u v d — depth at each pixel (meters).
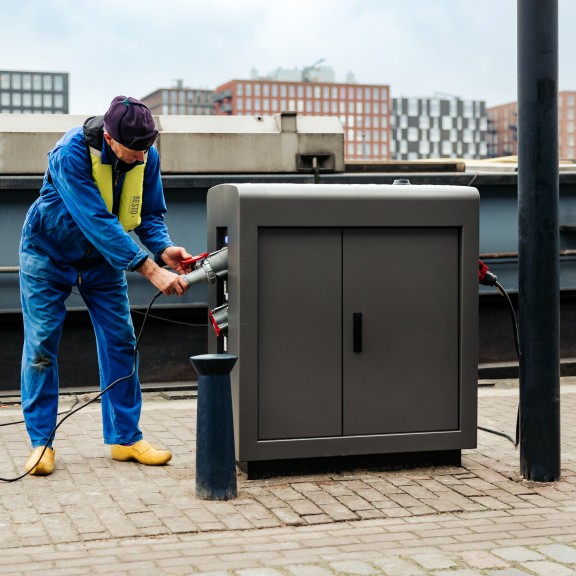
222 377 4.93
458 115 189.88
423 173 9.31
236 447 5.35
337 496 5.02
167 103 199.75
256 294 5.27
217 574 3.72
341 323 5.44
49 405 5.51
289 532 4.41
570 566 3.88
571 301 9.62
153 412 7.56
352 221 5.37
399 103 187.12
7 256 8.27
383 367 5.51
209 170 8.69
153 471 5.52
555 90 5.23
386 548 4.12
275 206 5.26
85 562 3.88
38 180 8.23
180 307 8.57
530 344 5.35
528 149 5.25
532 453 5.37
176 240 8.69
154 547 4.14
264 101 181.25
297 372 5.38
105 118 5.21
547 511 4.80
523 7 5.23
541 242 5.29
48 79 178.62
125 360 5.68
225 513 4.68
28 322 5.52
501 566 3.87
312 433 5.41
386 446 5.52
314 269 5.39
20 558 3.95
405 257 5.53
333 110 183.88
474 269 5.59
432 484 5.29
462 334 5.61
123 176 5.38
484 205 9.33
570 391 8.74
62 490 5.07
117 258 5.26
